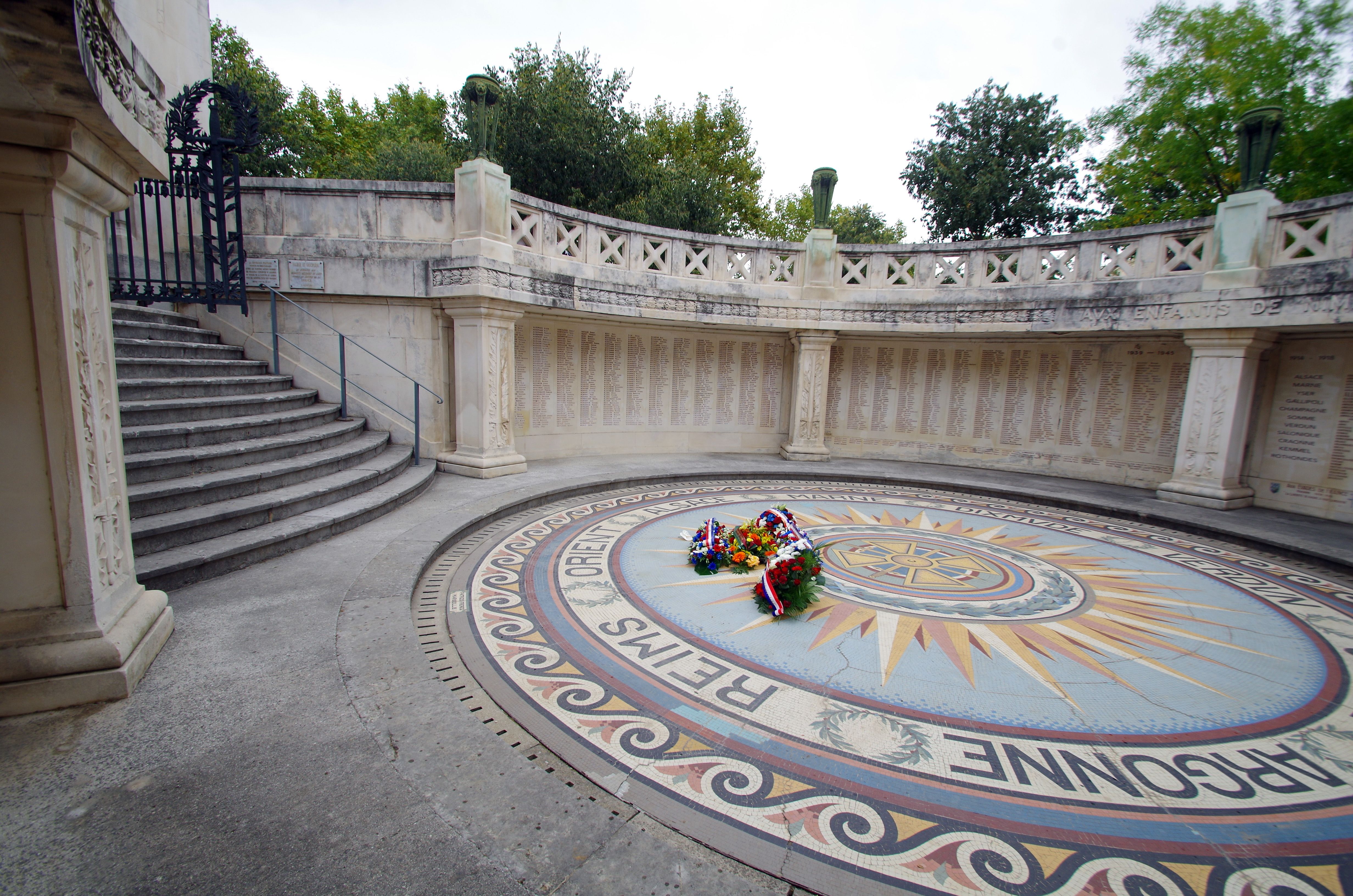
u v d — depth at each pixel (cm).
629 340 1305
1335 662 476
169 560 474
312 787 251
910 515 922
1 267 273
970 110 2702
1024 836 279
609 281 1105
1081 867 262
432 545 608
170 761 263
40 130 256
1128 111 2142
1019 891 247
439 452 1003
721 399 1412
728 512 898
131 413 615
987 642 487
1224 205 929
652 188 2295
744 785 307
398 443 992
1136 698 411
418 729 297
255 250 945
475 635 470
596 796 293
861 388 1416
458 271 909
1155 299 991
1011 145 2597
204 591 471
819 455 1328
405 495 790
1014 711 388
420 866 211
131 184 331
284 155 2414
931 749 345
